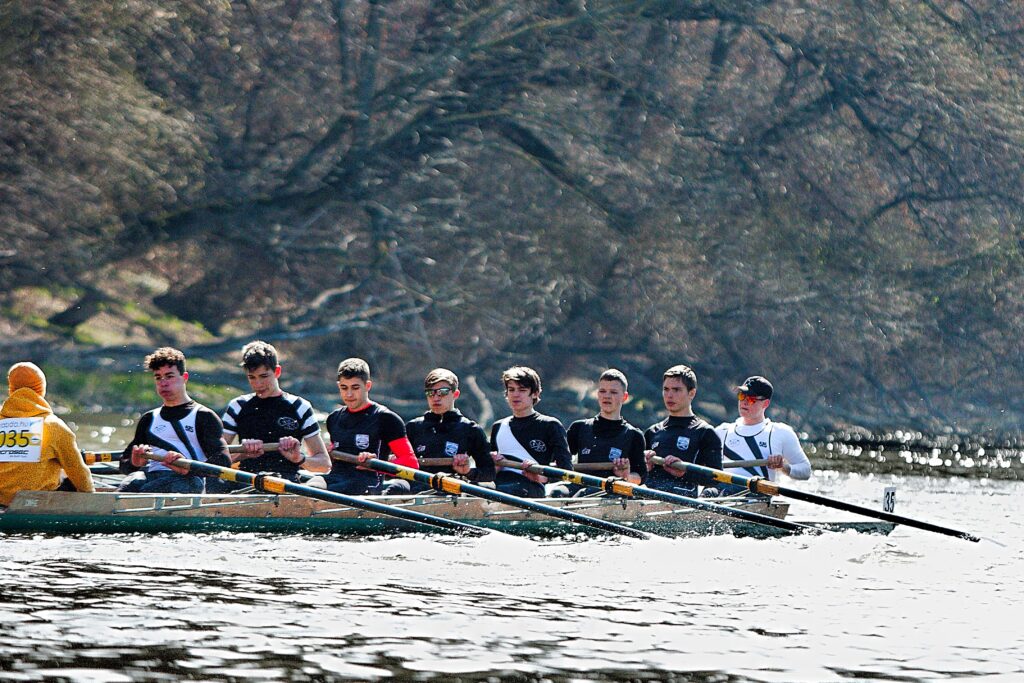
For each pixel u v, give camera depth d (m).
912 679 25.92
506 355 132.75
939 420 136.88
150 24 106.62
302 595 31.33
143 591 30.80
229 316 130.25
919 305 133.38
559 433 44.22
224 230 122.38
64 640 26.06
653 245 126.75
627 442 45.22
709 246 127.44
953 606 33.28
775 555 41.00
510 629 28.75
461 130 128.50
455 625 28.89
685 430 46.34
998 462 92.12
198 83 116.94
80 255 113.00
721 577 36.72
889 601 33.72
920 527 44.12
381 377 133.88
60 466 37.78
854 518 48.00
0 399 100.06
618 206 128.50
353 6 124.50
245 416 42.84
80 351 115.75
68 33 104.62
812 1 126.69
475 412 125.06
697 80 131.75
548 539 42.09
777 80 135.62
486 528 41.38
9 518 36.34
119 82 107.94
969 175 131.50
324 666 25.12
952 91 127.75
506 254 128.12
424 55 124.56
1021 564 40.53
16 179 107.88
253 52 117.75
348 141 129.38
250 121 123.81
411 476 41.72
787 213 129.12
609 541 42.53
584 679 25.05
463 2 125.62
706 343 135.62
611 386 45.09
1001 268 133.38
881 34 125.56
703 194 127.25
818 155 131.75
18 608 28.44
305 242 131.38
